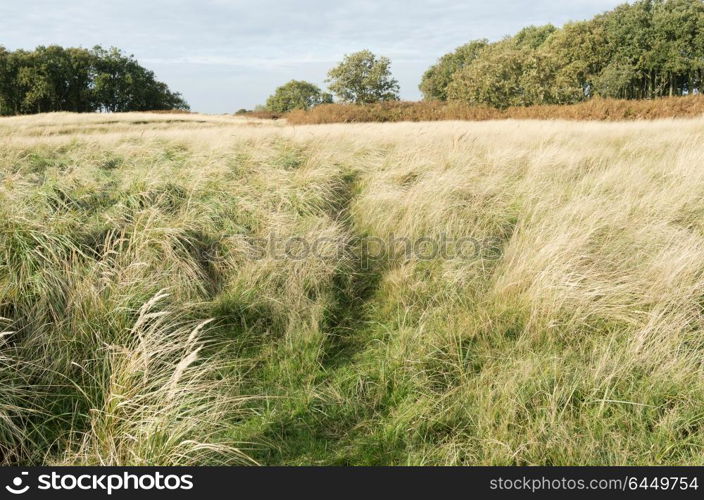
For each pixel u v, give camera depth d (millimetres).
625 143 9398
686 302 3211
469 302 3682
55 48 70375
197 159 7582
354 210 6043
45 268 3453
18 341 2977
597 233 4383
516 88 30703
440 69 76375
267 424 2621
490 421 2443
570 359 2873
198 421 2408
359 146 9266
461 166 7145
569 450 2242
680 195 5270
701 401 2453
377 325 3699
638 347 2789
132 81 75000
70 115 38688
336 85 58719
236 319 3715
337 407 2766
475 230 4926
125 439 2316
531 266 3752
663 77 48469
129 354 2691
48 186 5016
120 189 5469
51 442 2436
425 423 2549
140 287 3555
